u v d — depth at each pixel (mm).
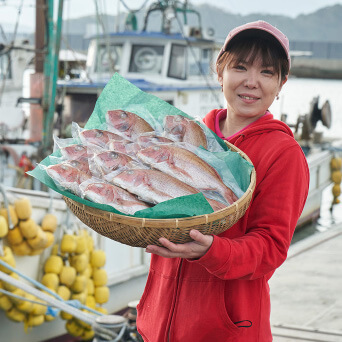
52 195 5953
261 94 1799
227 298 1767
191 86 11266
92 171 1733
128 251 7168
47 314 5863
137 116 1915
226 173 1750
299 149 1747
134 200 1600
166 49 11156
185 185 1643
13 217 5449
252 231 1697
